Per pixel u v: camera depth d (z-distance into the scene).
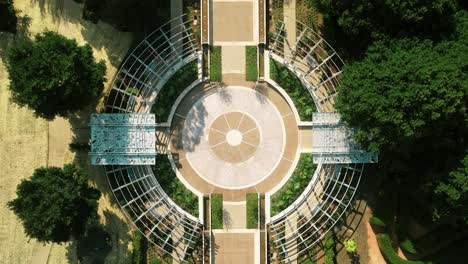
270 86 53.69
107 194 53.31
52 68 44.53
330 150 51.81
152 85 52.53
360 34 49.03
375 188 53.94
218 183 53.72
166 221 53.12
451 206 46.84
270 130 53.78
